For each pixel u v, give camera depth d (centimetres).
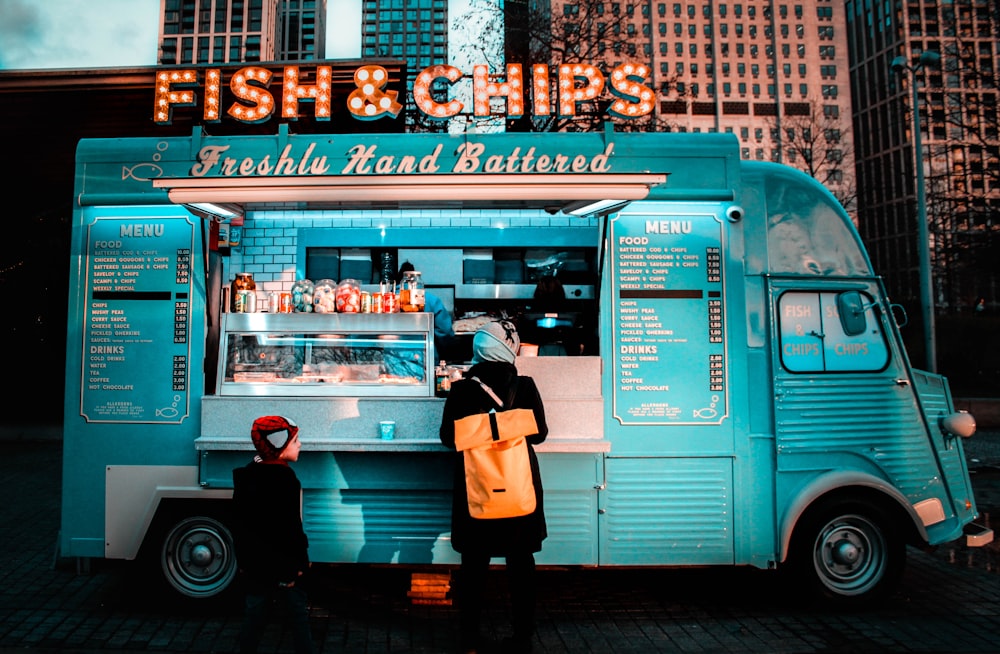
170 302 422
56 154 1141
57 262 1159
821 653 362
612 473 416
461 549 348
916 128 1481
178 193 373
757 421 422
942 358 1803
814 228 440
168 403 418
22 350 1136
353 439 404
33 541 559
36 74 1061
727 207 432
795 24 9500
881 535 424
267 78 480
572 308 520
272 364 425
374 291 522
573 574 496
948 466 450
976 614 418
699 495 417
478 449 340
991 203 1855
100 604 422
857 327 436
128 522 415
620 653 362
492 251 542
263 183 371
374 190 376
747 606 433
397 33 16675
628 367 420
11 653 351
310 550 409
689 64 9325
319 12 12825
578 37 1728
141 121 1115
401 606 424
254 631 305
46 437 1086
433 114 510
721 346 424
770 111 9344
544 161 432
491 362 369
